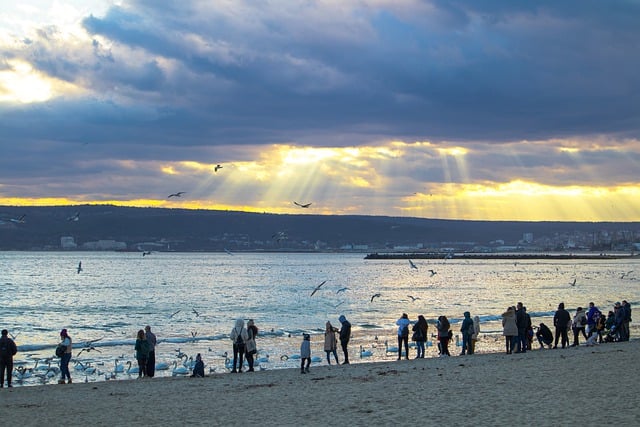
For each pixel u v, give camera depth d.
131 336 47.56
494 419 14.63
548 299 82.75
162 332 49.62
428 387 19.34
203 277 139.38
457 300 81.06
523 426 13.84
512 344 28.48
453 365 24.45
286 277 142.00
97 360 34.53
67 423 16.11
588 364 23.00
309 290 100.06
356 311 66.44
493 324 50.19
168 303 77.56
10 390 21.41
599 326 31.00
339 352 35.91
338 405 17.16
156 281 123.19
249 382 22.12
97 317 62.22
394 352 35.31
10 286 107.25
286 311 67.00
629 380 19.25
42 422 16.27
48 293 93.06
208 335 46.34
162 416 16.67
